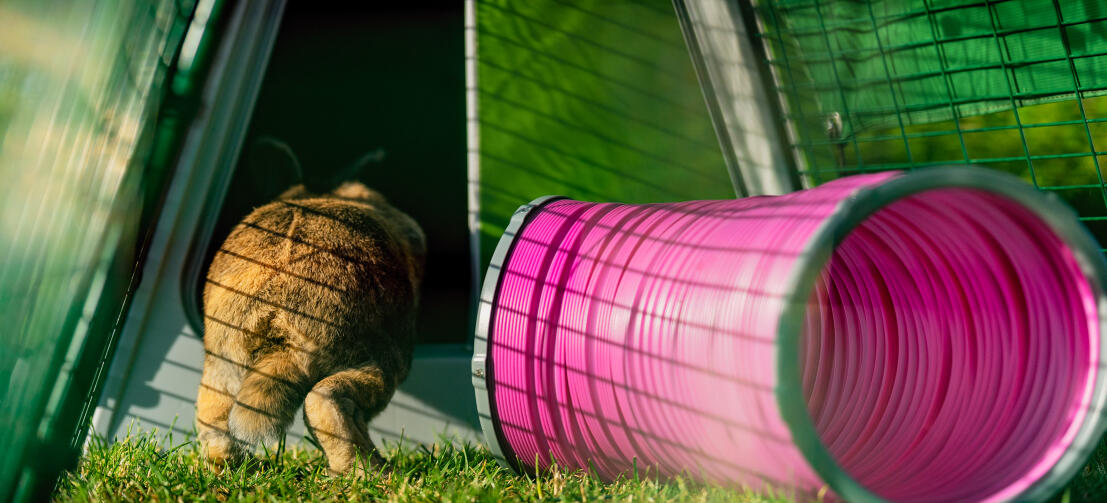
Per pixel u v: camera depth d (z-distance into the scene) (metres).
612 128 4.25
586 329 2.59
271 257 3.02
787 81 4.30
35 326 2.12
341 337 2.91
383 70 4.93
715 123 4.32
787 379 1.82
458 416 3.68
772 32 4.27
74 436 2.66
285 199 3.71
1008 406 2.33
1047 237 2.16
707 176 4.36
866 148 4.33
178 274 3.50
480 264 4.07
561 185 4.20
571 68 4.21
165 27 3.01
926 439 2.51
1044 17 3.80
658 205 2.98
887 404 2.72
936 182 1.98
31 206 2.00
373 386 2.87
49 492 2.36
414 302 3.36
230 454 2.89
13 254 1.92
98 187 2.50
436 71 4.98
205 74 3.45
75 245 2.33
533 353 2.73
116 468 2.85
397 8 4.84
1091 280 2.12
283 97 4.82
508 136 4.14
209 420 2.95
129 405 3.44
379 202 3.76
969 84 4.03
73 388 2.51
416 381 3.67
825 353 3.04
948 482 2.25
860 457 2.60
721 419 2.09
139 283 3.39
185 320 3.52
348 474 2.68
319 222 3.19
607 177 4.25
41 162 2.05
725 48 4.27
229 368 2.93
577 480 2.68
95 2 2.29
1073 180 4.08
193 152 3.44
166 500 2.48
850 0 4.14
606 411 2.52
